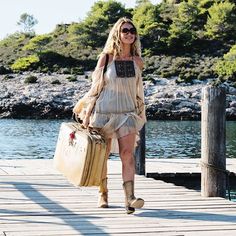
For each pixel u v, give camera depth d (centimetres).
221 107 710
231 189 1050
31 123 5319
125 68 551
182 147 2941
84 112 579
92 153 533
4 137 3600
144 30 8631
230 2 9400
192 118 6150
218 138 707
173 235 497
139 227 524
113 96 550
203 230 518
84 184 540
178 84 6825
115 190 739
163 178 1026
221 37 8706
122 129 545
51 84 6944
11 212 581
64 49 8838
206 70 7256
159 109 6178
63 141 591
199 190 1034
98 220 548
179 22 9044
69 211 589
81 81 7094
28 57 8050
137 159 942
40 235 486
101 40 9150
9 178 835
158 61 7862
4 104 6219
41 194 693
